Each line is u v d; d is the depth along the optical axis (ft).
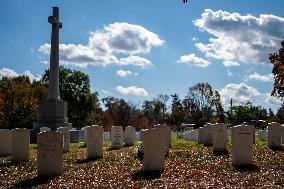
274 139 73.51
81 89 271.08
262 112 282.36
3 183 47.88
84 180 47.42
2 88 239.50
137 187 41.60
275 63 144.87
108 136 134.41
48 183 46.68
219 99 265.54
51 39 127.03
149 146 51.67
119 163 59.52
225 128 67.77
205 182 43.27
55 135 51.01
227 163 55.57
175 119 219.82
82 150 83.10
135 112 331.36
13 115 208.64
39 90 253.85
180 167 53.72
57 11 127.54
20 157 63.62
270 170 50.39
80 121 270.67
